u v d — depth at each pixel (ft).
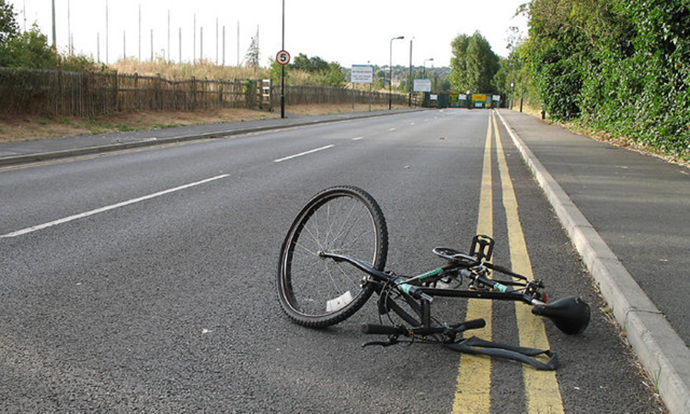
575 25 65.67
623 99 48.11
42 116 57.82
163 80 78.74
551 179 27.22
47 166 34.42
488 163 38.73
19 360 9.11
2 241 16.58
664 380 8.03
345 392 8.27
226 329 10.55
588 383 8.58
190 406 7.82
